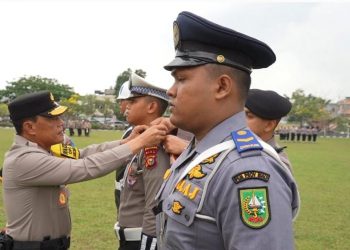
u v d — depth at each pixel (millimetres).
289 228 1613
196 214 1735
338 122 79562
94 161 3236
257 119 3188
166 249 1852
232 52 1844
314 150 29594
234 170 1683
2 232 3498
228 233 1646
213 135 1866
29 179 3256
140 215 3391
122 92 4090
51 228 3400
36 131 3457
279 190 1649
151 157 3158
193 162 1849
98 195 9953
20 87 74750
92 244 6164
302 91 75750
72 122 40156
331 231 7371
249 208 1601
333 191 11508
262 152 1742
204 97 1844
